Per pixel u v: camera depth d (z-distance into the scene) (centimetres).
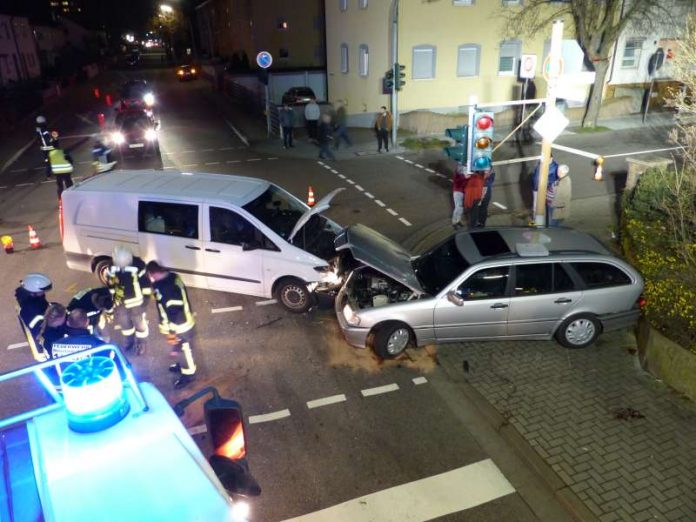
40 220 1332
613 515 499
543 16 2392
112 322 835
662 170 1038
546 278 724
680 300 689
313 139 2219
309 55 3728
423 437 607
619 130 2242
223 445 350
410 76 2427
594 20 2147
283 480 552
